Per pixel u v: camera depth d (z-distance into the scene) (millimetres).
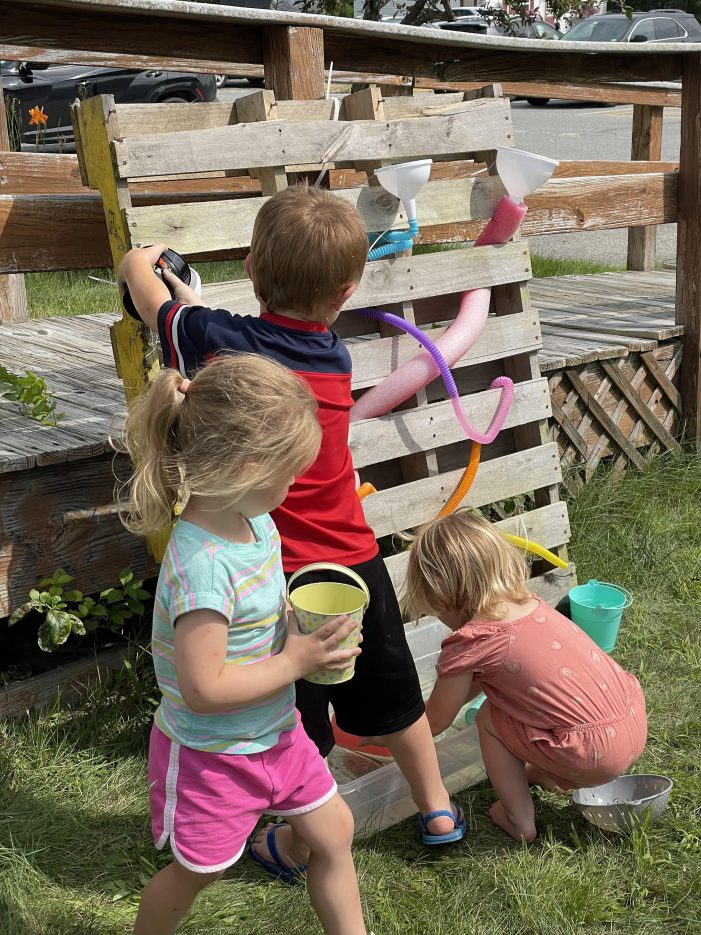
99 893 2301
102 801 2625
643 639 3463
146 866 2387
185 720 1761
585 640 2514
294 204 2139
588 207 4480
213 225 2695
